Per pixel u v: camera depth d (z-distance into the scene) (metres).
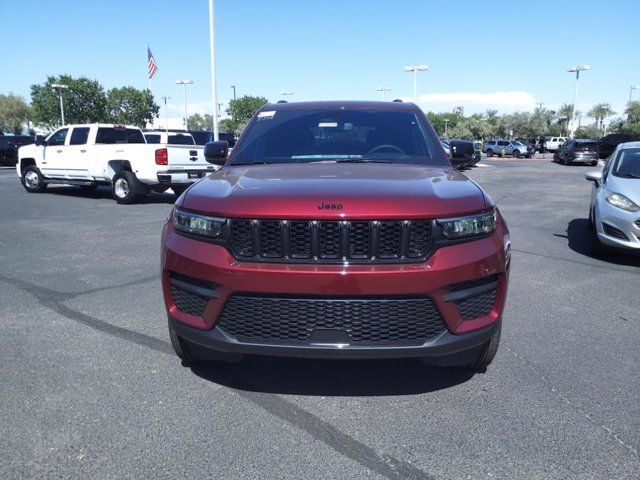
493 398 3.21
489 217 3.00
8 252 7.36
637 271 6.39
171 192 16.52
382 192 2.86
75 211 11.87
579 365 3.68
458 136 91.81
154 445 2.73
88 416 3.00
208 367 3.62
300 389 3.33
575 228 9.61
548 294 5.38
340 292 2.70
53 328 4.35
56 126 64.25
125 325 4.42
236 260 2.80
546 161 40.91
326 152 4.08
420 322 2.79
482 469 2.54
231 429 2.88
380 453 2.67
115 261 6.80
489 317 2.99
